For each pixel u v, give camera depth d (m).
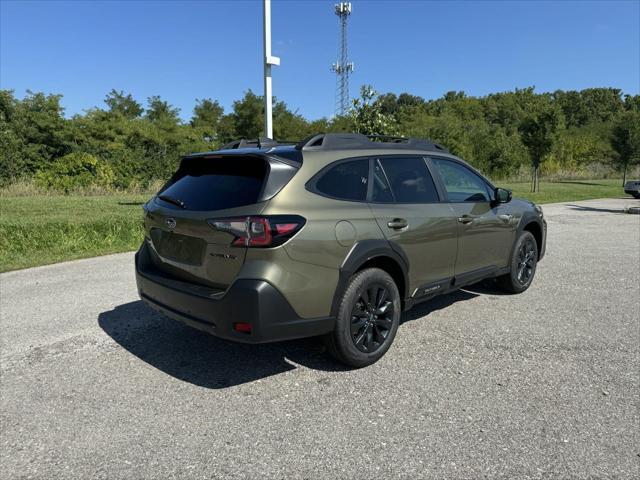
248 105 42.06
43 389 3.53
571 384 3.57
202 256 3.46
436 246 4.39
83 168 21.61
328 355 4.11
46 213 13.29
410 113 86.12
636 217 14.52
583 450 2.77
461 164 5.07
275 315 3.25
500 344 4.34
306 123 43.88
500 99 104.38
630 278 6.73
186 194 3.79
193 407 3.28
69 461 2.70
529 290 6.13
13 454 2.76
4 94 27.89
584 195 24.58
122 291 6.15
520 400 3.34
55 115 29.52
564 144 46.53
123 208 14.89
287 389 3.53
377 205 3.93
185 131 39.06
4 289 6.25
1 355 4.13
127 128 34.44
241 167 3.62
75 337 4.55
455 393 3.44
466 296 5.87
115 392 3.49
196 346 4.34
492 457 2.71
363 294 3.77
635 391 3.46
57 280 6.73
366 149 4.10
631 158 33.78
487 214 5.10
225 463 2.68
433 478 2.54
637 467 2.62
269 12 10.90
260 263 3.21
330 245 3.48
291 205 3.37
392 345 4.33
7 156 21.22
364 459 2.70
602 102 127.75
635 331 4.65
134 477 2.57
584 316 5.09
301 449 2.80
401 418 3.12
